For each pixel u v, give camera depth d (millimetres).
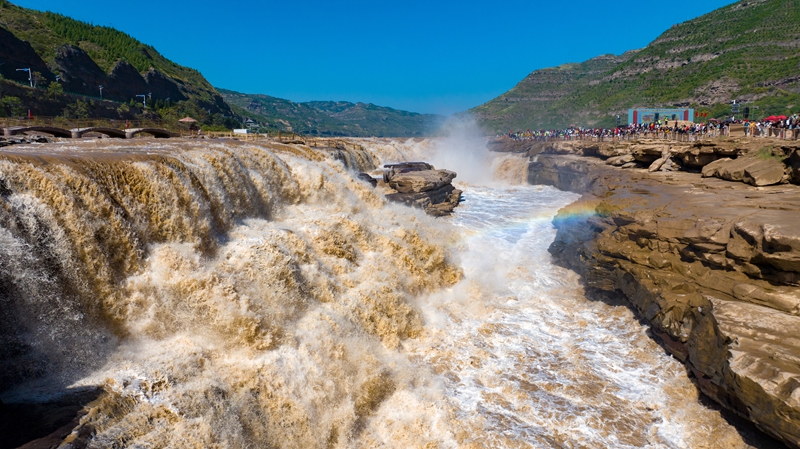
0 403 9125
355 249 19875
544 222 31422
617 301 18609
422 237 22516
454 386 14195
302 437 11609
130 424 9188
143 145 26094
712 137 39688
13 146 23641
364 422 12812
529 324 17859
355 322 15711
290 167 24734
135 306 12258
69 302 11312
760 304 12516
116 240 12773
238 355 12297
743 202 18844
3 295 10203
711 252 14820
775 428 9883
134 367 10641
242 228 17797
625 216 18703
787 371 10039
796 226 13367
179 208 15047
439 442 12070
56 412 9016
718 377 11688
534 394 13688
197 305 12773
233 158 20500
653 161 36969
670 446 11602
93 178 12961
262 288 14422
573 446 11758
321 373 12836
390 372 14484
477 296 20234
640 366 14703
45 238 11305
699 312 13352
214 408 10367
